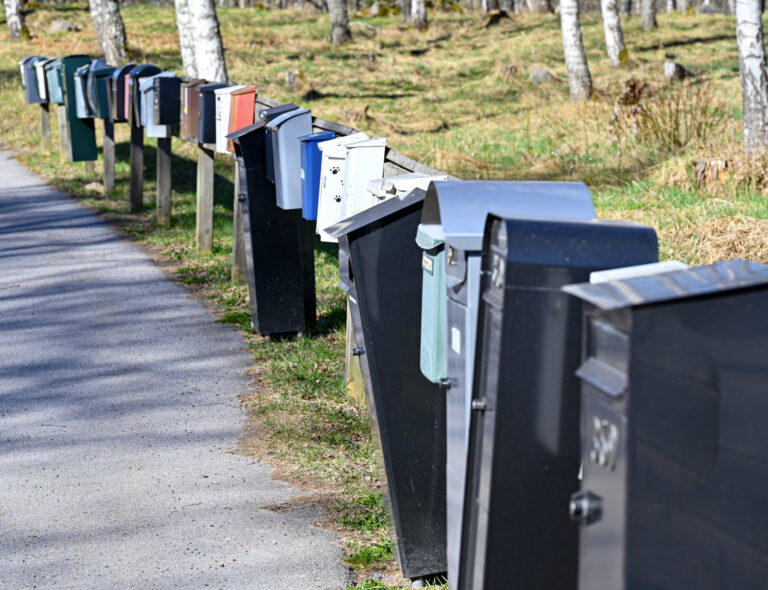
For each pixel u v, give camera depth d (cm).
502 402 307
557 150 1658
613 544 241
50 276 1066
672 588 240
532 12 4712
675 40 3631
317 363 746
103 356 787
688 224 944
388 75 3175
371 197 585
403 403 417
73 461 579
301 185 721
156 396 689
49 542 475
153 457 581
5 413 666
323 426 618
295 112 719
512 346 304
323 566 444
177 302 948
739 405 241
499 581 320
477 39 3972
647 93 2205
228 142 947
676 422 237
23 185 1686
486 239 315
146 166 1836
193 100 1088
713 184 1121
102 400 684
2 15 4653
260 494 525
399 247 413
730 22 4172
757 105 1202
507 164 1625
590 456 252
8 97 2742
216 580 432
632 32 3891
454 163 1630
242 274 1001
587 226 309
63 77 1634
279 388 690
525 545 318
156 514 503
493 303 308
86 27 4456
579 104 2158
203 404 670
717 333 239
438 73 3195
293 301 802
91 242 1234
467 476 328
